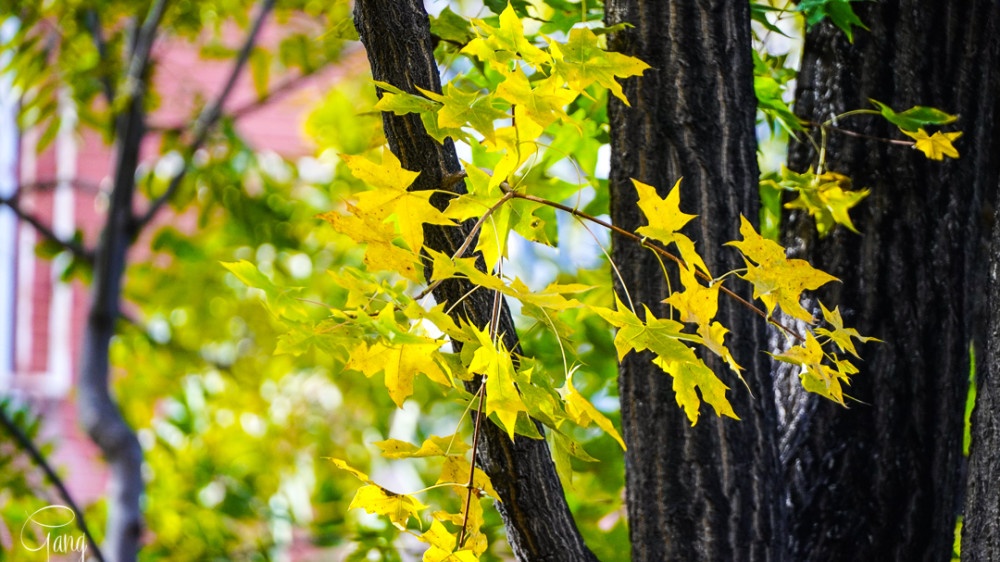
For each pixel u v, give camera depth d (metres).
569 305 3.14
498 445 3.43
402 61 3.40
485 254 3.25
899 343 3.64
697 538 3.52
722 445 3.53
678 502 3.53
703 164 3.54
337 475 7.98
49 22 8.00
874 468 3.63
